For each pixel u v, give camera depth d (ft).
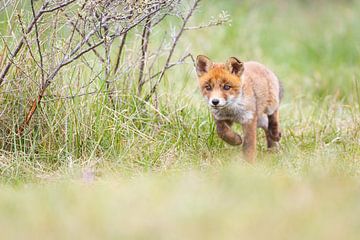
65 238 23.04
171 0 38.86
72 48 39.65
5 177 35.55
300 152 40.42
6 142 38.24
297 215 25.02
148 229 23.54
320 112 48.55
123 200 27.12
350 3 88.07
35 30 37.17
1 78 37.55
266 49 66.95
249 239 22.76
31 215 25.55
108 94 40.50
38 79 38.68
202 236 22.97
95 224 24.17
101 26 37.70
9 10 42.75
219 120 40.04
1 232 23.91
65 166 36.81
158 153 38.32
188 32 59.52
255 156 39.93
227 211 25.49
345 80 57.98
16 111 38.52
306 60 66.54
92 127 39.09
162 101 43.19
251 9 74.02
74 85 40.04
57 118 38.70
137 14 38.04
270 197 27.27
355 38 69.00
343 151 40.29
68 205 26.73
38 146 38.22
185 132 40.93
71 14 42.60
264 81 41.45
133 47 42.86
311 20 81.61
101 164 37.19
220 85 39.04
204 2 68.28
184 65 51.19
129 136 39.40
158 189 28.71
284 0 86.28
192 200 26.66
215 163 38.19
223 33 64.03
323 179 30.71
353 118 45.70
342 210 25.59
